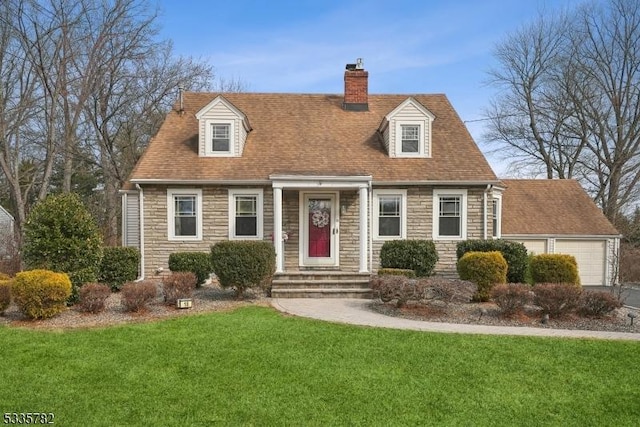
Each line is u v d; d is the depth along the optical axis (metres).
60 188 32.69
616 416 4.96
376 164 15.59
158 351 6.96
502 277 11.21
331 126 17.22
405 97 18.95
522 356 6.89
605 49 27.34
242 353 6.88
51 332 8.05
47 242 9.99
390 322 9.09
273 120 17.41
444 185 15.26
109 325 8.61
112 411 4.91
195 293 12.48
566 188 21.38
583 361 6.70
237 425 4.61
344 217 15.45
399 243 13.95
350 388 5.57
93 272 10.57
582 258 19.58
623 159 27.12
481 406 5.14
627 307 11.85
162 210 14.98
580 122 28.97
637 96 26.64
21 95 21.27
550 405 5.21
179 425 4.60
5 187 31.73
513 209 20.22
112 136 25.53
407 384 5.73
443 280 10.23
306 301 11.50
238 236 15.18
